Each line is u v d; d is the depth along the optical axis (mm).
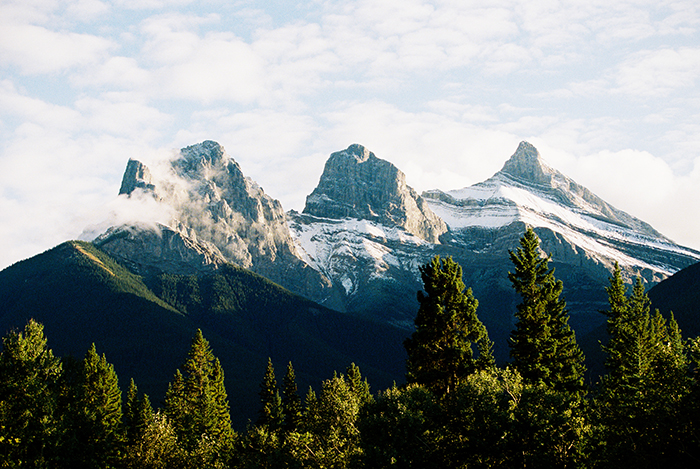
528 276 83875
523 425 57812
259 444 82375
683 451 50750
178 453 91062
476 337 81312
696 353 61625
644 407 55094
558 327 82438
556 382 78188
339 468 67062
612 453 54031
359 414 74250
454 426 63188
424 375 77688
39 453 79625
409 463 60312
